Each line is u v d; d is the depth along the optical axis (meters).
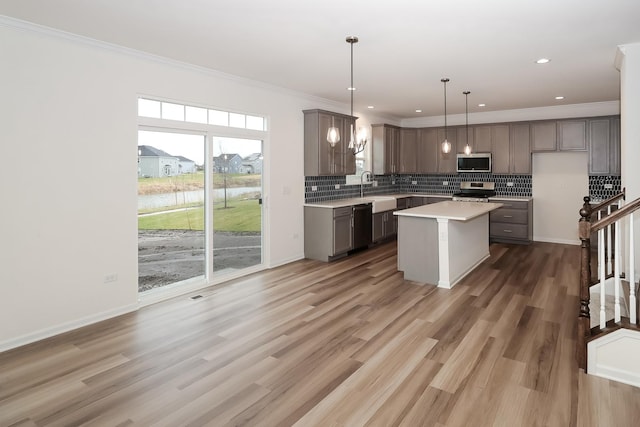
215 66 4.43
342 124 6.45
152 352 3.02
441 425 2.13
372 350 3.02
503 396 2.39
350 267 5.61
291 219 5.93
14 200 3.13
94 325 3.57
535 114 7.31
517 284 4.72
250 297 4.30
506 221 7.25
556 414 2.21
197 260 4.71
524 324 3.50
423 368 2.74
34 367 2.80
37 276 3.27
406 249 4.92
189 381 2.60
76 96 3.46
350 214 6.27
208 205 4.74
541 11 2.96
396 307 3.96
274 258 5.65
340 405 2.32
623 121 3.87
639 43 3.68
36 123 3.22
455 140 8.00
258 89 5.24
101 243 3.68
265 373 2.69
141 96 3.98
